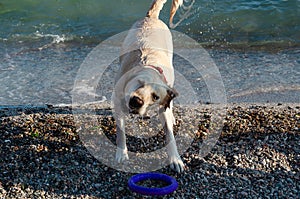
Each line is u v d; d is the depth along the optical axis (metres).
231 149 4.21
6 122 4.62
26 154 4.18
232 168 4.02
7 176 3.97
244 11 7.04
